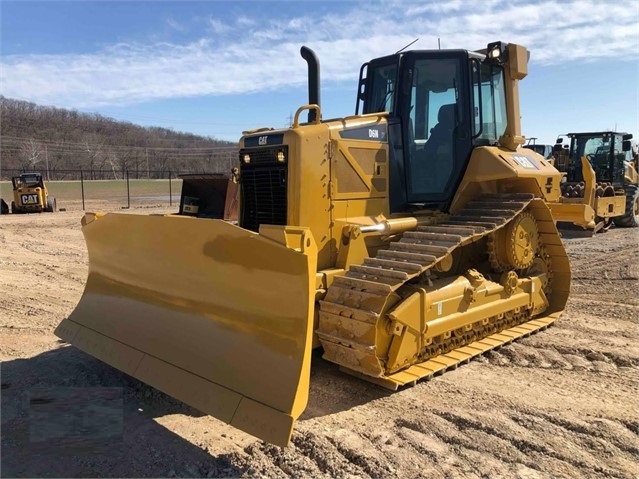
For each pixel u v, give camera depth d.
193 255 4.07
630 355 5.28
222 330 3.90
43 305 7.26
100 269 5.12
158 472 3.36
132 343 4.49
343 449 3.58
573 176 16.86
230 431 3.90
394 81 5.59
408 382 4.43
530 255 5.90
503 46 5.73
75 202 29.52
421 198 5.44
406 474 3.29
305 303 3.44
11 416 4.09
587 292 7.88
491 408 4.18
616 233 14.92
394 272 4.23
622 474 3.29
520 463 3.42
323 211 4.70
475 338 5.52
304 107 4.67
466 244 5.29
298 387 3.33
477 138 5.56
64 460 3.49
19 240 13.97
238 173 5.23
